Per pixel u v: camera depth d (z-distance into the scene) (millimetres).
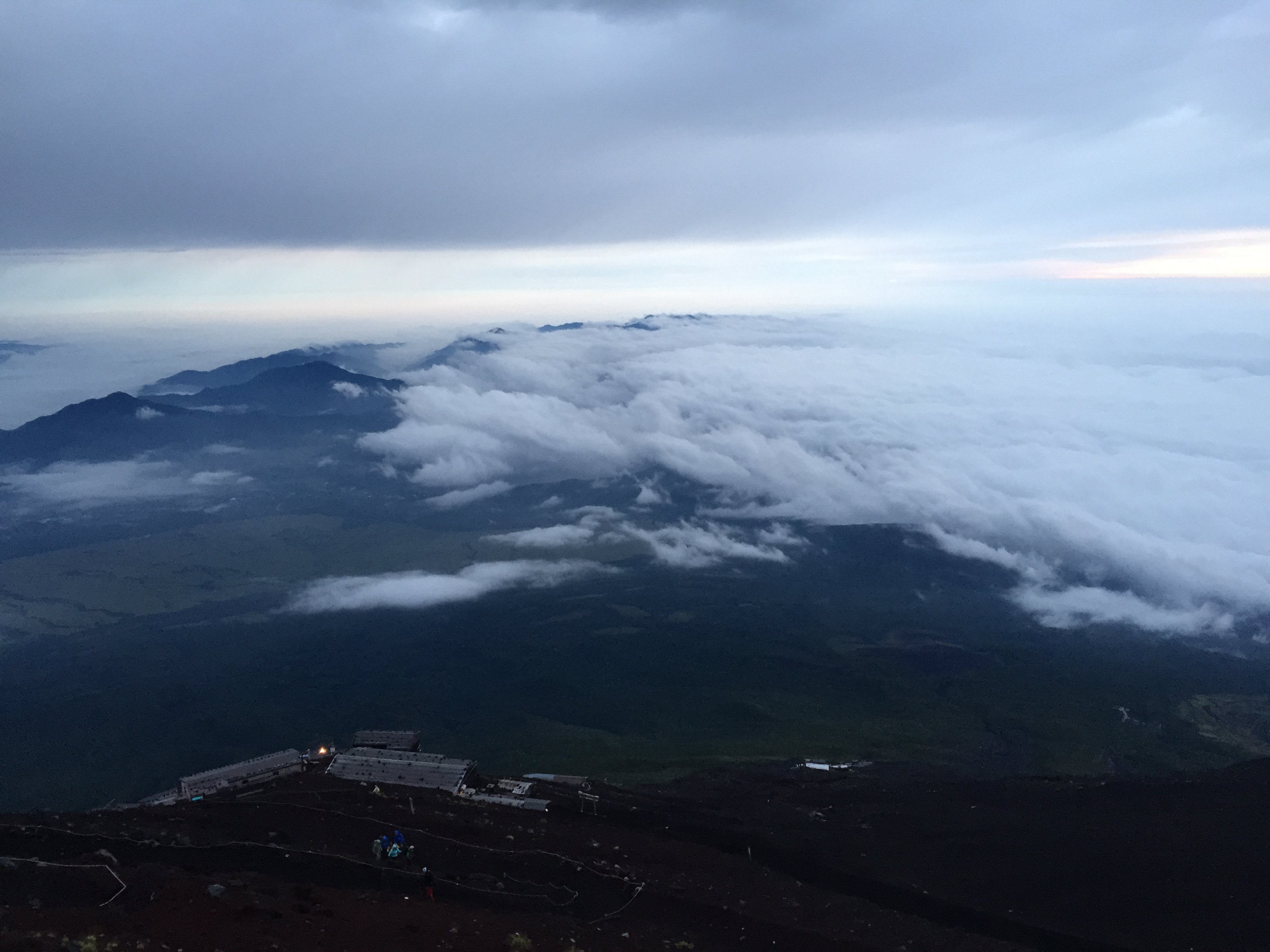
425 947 25641
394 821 38938
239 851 31797
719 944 32188
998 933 39375
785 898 38562
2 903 24484
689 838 47125
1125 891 43750
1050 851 48750
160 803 43156
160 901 25234
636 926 32531
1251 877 44969
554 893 34250
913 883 44375
